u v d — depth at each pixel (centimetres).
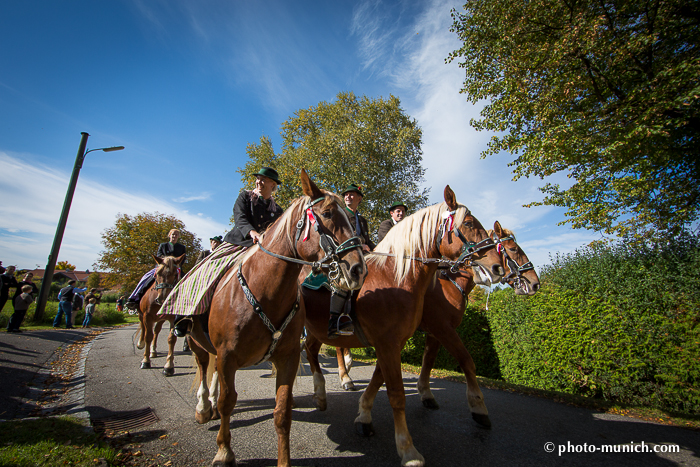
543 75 869
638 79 800
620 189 849
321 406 384
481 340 721
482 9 1012
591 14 796
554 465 265
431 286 366
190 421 340
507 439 312
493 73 1038
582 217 926
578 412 400
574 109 882
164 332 1352
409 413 379
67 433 288
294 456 273
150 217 3416
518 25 895
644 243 532
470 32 1045
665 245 505
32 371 535
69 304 1293
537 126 916
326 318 319
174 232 646
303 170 240
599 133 750
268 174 346
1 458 226
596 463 270
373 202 2092
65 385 477
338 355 501
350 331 280
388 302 284
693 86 666
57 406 386
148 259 3086
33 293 990
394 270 302
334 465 259
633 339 478
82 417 328
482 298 770
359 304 292
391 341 276
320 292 330
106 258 3169
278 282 241
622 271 508
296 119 2459
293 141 2491
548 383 570
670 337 448
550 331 572
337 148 1962
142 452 271
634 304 484
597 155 781
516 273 415
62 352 736
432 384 534
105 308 1945
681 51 787
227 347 242
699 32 751
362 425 312
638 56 783
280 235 250
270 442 294
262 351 245
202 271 303
